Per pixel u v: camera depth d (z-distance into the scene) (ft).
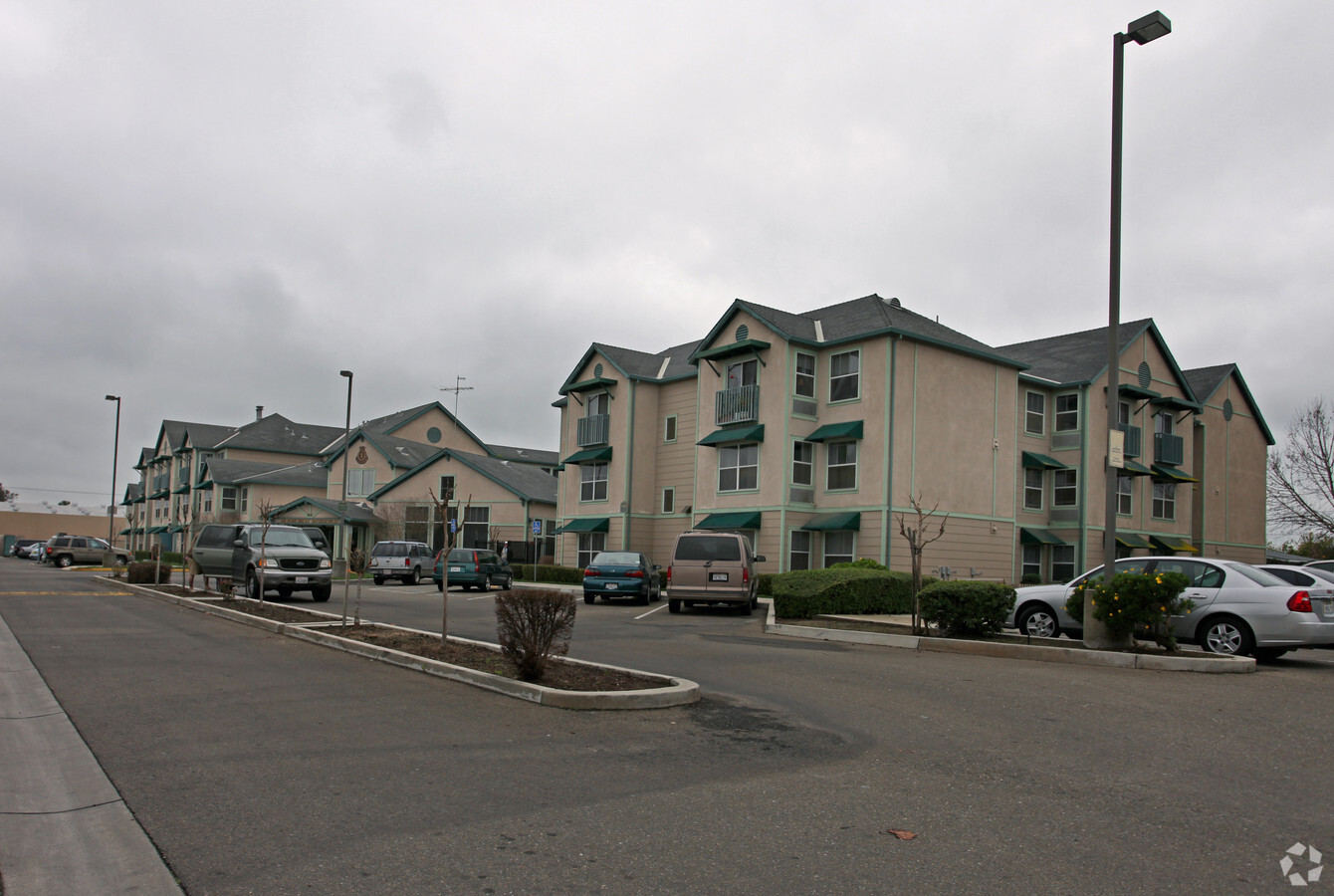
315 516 160.76
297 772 21.18
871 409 91.56
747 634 54.80
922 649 47.34
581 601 85.56
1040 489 107.65
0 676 34.27
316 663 38.50
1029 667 40.16
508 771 21.57
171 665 37.32
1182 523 120.16
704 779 21.18
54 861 15.72
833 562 94.27
